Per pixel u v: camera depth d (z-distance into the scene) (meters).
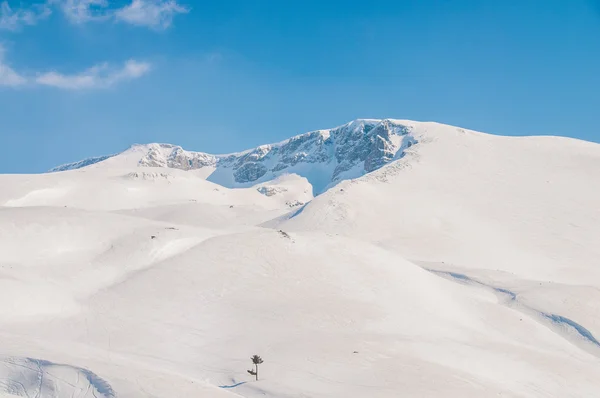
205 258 56.19
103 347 38.72
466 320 56.47
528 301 69.00
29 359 29.06
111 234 59.94
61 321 42.62
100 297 48.22
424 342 44.81
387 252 66.00
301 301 50.03
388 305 52.78
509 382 40.81
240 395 30.11
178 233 60.78
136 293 49.19
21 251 53.12
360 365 37.47
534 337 56.44
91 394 26.17
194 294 49.50
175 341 41.06
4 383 27.39
